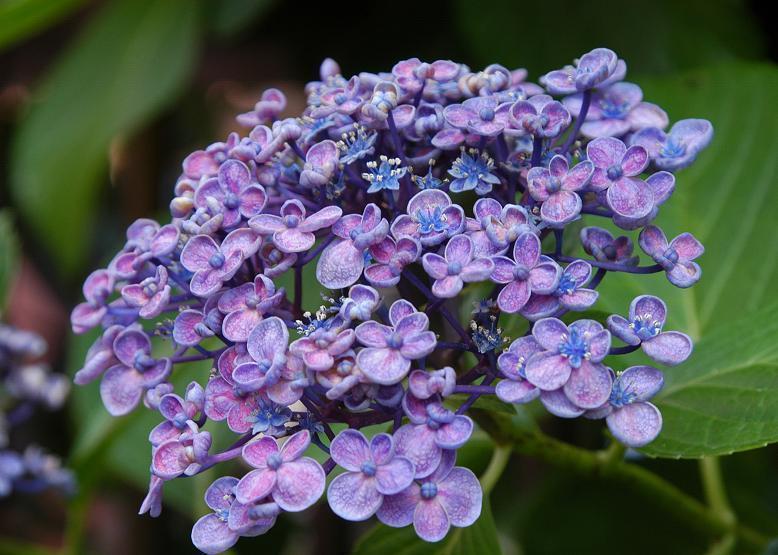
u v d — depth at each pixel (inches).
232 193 22.0
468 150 22.1
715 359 24.3
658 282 27.0
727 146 28.3
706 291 27.1
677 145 22.1
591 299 20.7
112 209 44.8
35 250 45.3
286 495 20.4
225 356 21.4
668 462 31.0
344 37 35.4
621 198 21.2
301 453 20.6
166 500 30.3
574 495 30.9
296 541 41.0
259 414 21.1
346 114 22.2
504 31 30.3
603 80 22.2
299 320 21.7
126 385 22.2
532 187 21.4
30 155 34.5
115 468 32.0
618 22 30.1
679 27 30.0
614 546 30.7
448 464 20.7
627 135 22.8
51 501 47.9
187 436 20.8
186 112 41.9
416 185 22.3
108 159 33.6
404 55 34.4
